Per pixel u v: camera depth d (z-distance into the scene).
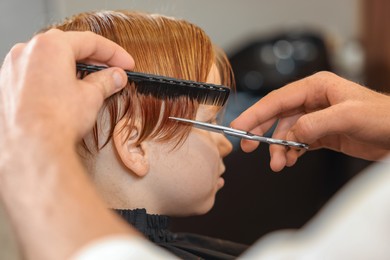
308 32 2.15
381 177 0.43
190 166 0.97
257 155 1.79
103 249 0.47
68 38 0.69
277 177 1.80
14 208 0.55
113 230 0.53
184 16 2.36
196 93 0.90
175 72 0.96
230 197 1.78
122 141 0.92
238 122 1.03
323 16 2.51
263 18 2.46
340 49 2.21
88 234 0.52
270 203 1.79
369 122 0.94
